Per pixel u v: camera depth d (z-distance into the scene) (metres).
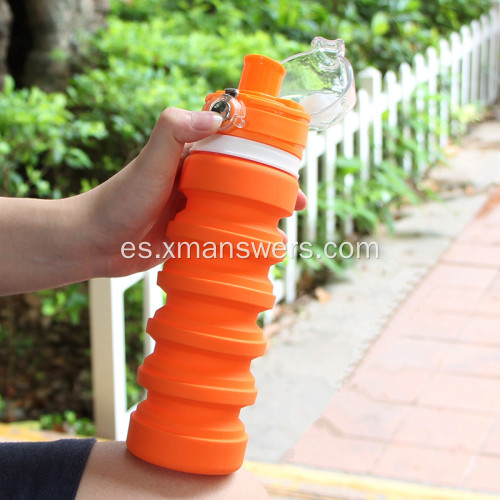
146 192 0.97
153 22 5.27
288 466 2.36
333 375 3.34
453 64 6.29
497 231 4.77
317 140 4.16
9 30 4.73
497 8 7.55
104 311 2.60
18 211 0.99
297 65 1.10
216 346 0.92
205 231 0.93
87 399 3.62
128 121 4.00
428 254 4.53
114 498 0.91
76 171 4.32
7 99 3.70
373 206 4.84
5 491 0.91
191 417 0.92
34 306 4.05
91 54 4.82
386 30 5.91
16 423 3.26
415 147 5.23
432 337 3.65
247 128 0.94
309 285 4.23
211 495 0.93
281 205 0.96
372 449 2.82
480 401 3.12
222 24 5.77
